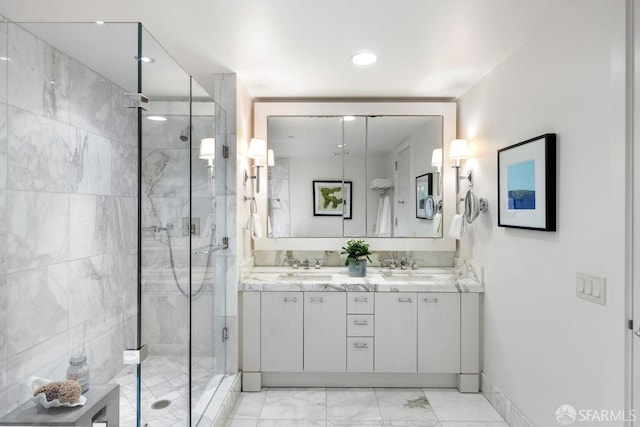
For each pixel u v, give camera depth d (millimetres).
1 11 1921
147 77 1694
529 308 2248
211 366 2596
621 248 1535
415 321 2930
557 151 1973
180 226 2061
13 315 1676
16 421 1646
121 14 1957
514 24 2072
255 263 3566
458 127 3426
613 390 1591
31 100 1671
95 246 1686
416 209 3449
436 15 1977
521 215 2266
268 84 3074
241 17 1999
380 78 2936
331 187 3457
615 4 1560
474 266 3037
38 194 1697
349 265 3281
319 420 2533
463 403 2756
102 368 1678
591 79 1713
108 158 1668
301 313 2932
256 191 3279
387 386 3004
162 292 1862
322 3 1863
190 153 2184
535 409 2186
